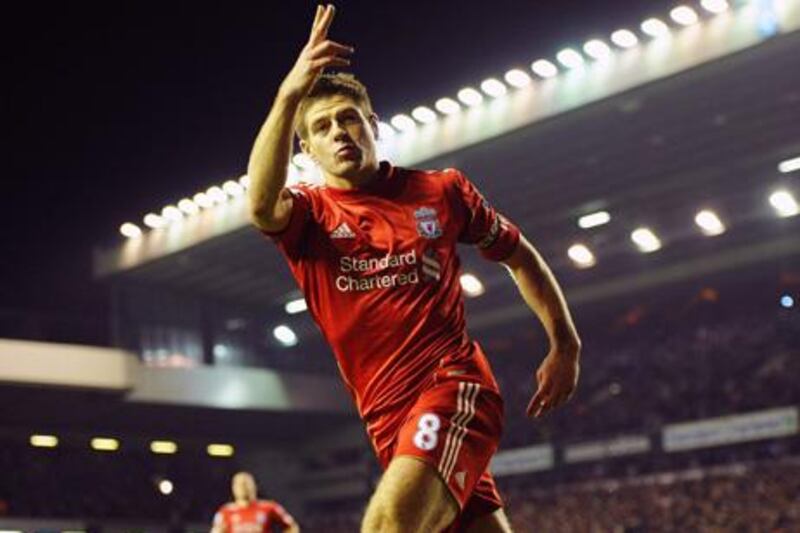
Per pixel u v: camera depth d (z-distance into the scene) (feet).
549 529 120.47
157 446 148.97
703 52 85.97
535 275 15.62
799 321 128.36
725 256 115.85
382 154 104.68
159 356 131.75
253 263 127.75
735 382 122.83
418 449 13.53
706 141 100.32
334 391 143.84
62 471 141.69
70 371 122.31
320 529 144.77
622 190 109.91
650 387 130.11
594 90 92.32
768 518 104.27
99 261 129.29
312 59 13.14
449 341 14.43
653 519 113.29
